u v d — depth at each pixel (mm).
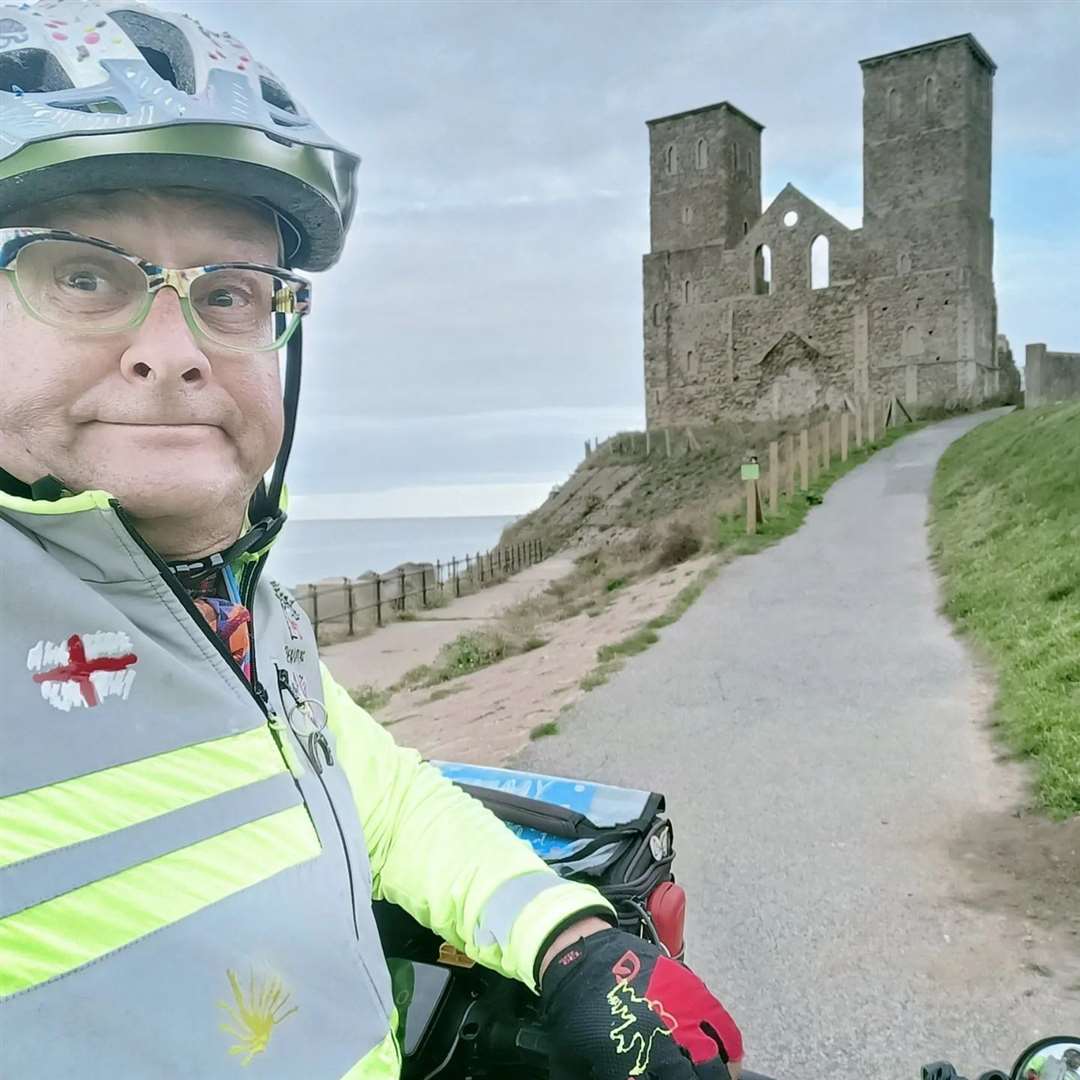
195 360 1127
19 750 977
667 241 51094
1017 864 4793
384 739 1667
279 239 1343
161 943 1017
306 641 1572
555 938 1392
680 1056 1282
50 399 1092
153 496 1129
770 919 4457
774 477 20297
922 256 43312
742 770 6516
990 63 44469
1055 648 7906
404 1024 1753
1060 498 13523
